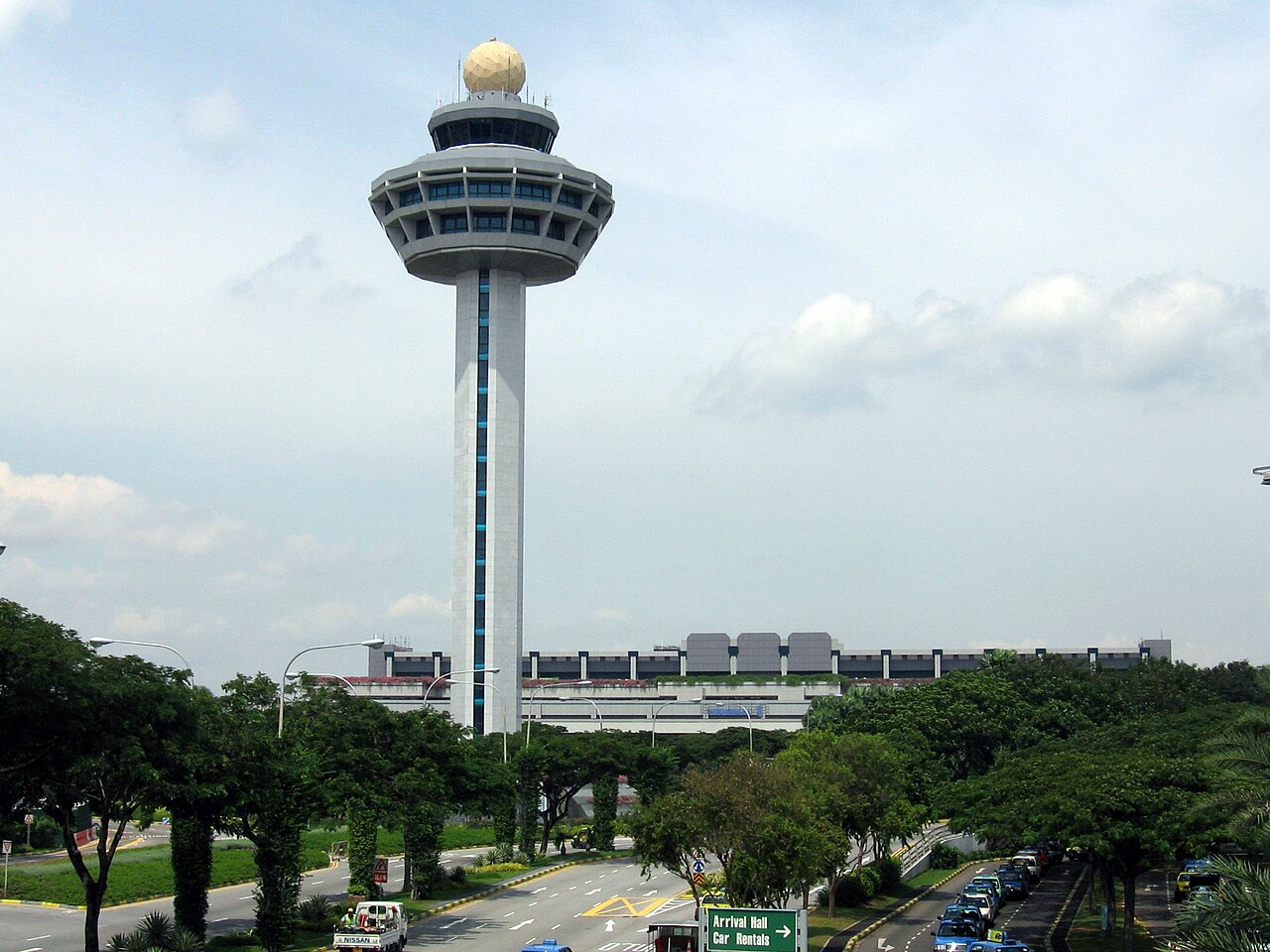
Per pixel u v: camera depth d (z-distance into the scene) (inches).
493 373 7091.5
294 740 3014.3
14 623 2422.5
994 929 3425.2
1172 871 4793.3
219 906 3769.7
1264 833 1942.7
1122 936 3275.1
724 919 2290.8
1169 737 3772.1
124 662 2586.1
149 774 2471.7
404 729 3681.1
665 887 4232.3
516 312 7140.8
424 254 7007.9
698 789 2908.5
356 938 2827.3
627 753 5428.2
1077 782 2997.0
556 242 6983.3
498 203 6850.4
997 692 6023.6
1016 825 3058.6
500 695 6929.1
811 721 7445.9
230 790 2726.4
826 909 3779.5
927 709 5831.7
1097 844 2844.5
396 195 7032.5
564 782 5462.6
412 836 3865.7
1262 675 2539.4
